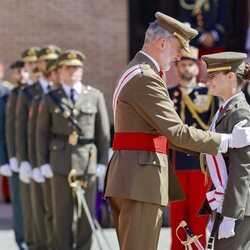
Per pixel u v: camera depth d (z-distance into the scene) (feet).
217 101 54.34
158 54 39.27
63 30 86.02
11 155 63.31
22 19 86.43
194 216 53.01
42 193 61.57
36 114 60.18
